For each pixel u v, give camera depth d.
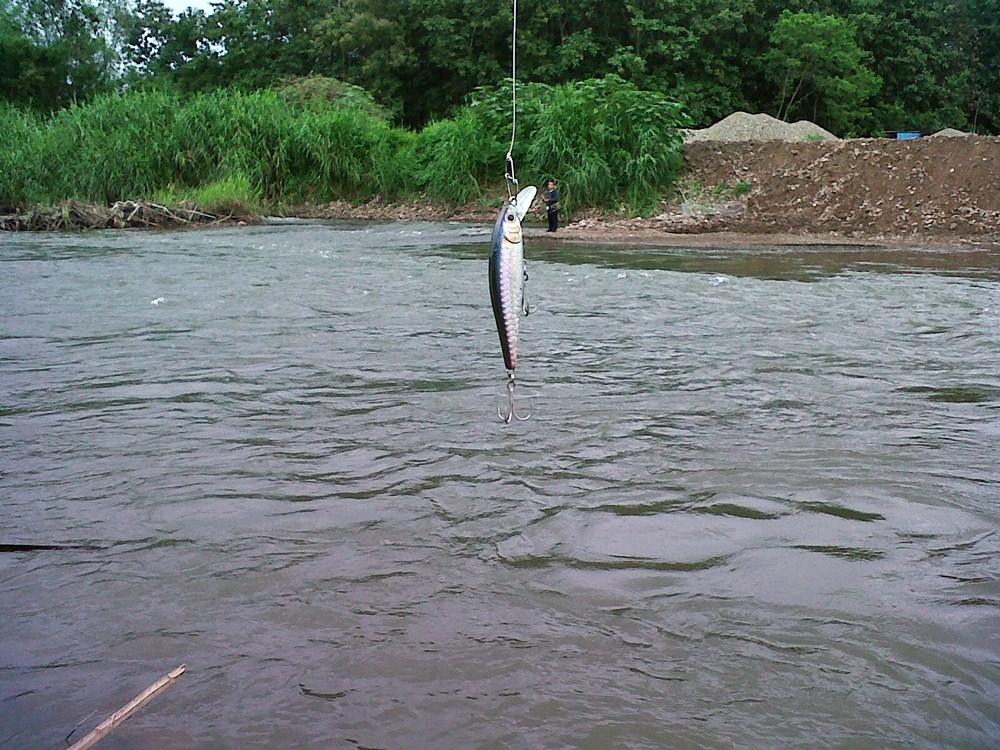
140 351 8.38
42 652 3.52
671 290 12.30
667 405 6.68
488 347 8.55
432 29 46.28
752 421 6.32
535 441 5.86
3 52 49.09
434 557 4.28
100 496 5.00
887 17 53.75
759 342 8.83
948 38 57.91
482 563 4.22
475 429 6.11
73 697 3.23
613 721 3.08
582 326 9.62
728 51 47.66
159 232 23.53
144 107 30.05
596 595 3.93
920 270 14.81
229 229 24.75
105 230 24.23
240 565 4.20
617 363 7.93
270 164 31.33
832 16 48.28
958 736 3.02
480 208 29.33
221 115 30.77
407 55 46.84
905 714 3.13
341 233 23.19
